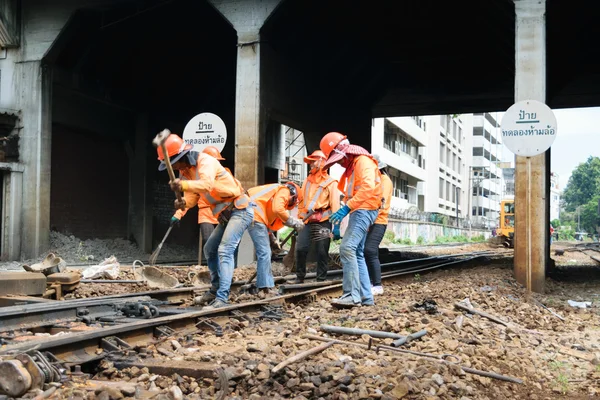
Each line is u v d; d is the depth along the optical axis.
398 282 13.09
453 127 89.75
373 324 6.81
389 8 19.22
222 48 22.42
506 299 10.07
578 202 156.50
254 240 9.09
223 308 7.17
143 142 23.03
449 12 19.47
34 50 18.22
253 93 16.23
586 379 5.71
